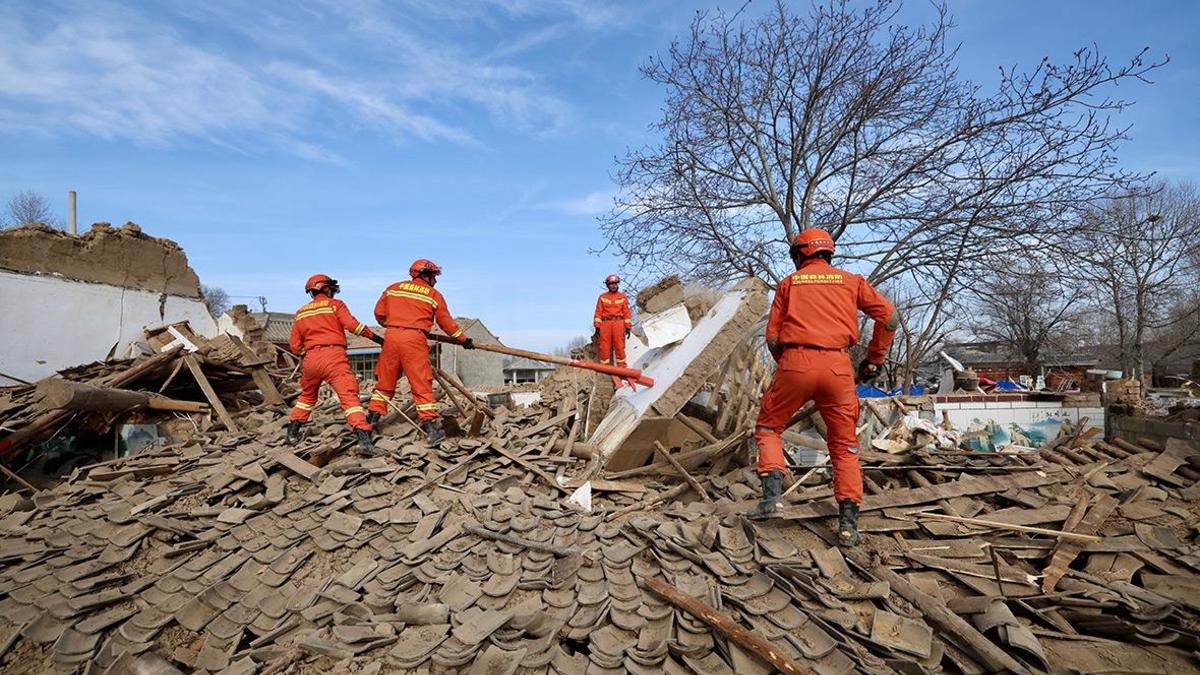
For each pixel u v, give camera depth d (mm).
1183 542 3926
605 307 8727
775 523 4105
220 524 4816
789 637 3025
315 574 4133
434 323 6535
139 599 3992
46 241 9648
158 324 11391
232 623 3717
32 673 3367
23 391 8117
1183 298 26266
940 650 3000
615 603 3383
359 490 5195
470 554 4082
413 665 3027
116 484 5770
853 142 13992
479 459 5914
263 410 9086
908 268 14117
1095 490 4555
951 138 12984
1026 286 13312
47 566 4375
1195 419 6371
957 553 3861
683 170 14750
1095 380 25312
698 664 2945
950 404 13195
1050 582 3576
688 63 14438
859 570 3652
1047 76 11508
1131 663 2979
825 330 3865
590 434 6621
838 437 3938
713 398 6590
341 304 6402
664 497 4926
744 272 14906
